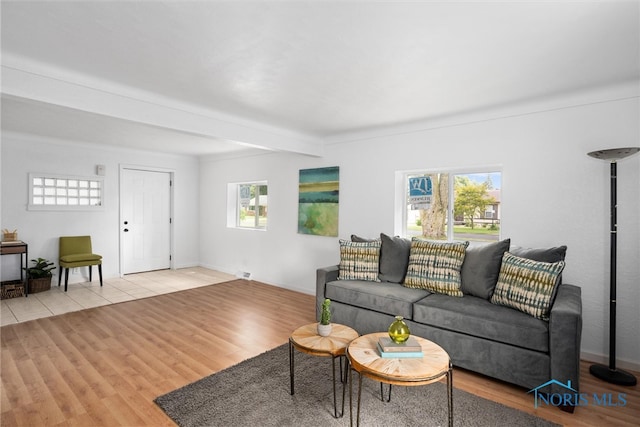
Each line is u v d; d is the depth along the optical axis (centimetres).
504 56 225
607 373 258
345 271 363
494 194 351
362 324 318
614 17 178
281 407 217
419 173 402
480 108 336
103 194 564
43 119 390
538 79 264
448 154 366
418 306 280
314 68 246
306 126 412
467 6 170
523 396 233
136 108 292
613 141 278
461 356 258
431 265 315
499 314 248
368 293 315
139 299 457
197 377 253
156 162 628
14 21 187
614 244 256
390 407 219
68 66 245
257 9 174
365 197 433
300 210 504
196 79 268
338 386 243
